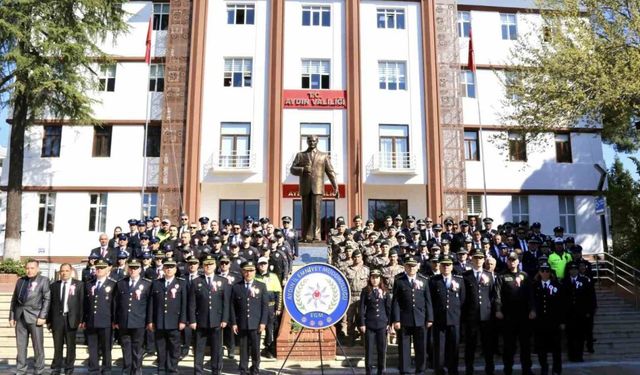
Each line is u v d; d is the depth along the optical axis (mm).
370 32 24375
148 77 24594
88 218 23734
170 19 24172
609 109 18531
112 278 10492
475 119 25109
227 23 24250
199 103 23266
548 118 18047
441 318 9414
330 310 8352
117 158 24000
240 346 9070
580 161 25281
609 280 17109
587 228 24703
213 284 9133
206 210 23375
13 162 18516
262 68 23734
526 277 9797
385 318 9250
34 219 23594
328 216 23078
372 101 23781
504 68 23281
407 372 9266
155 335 9094
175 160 23062
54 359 9391
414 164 23328
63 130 24172
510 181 24781
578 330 10945
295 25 24188
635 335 12680
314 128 23453
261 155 23062
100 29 20031
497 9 26125
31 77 17859
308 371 9773
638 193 19141
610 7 17672
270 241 12367
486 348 9742
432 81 23938
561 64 17547
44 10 18266
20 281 9539
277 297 10938
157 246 12438
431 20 24562
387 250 11875
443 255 10219
